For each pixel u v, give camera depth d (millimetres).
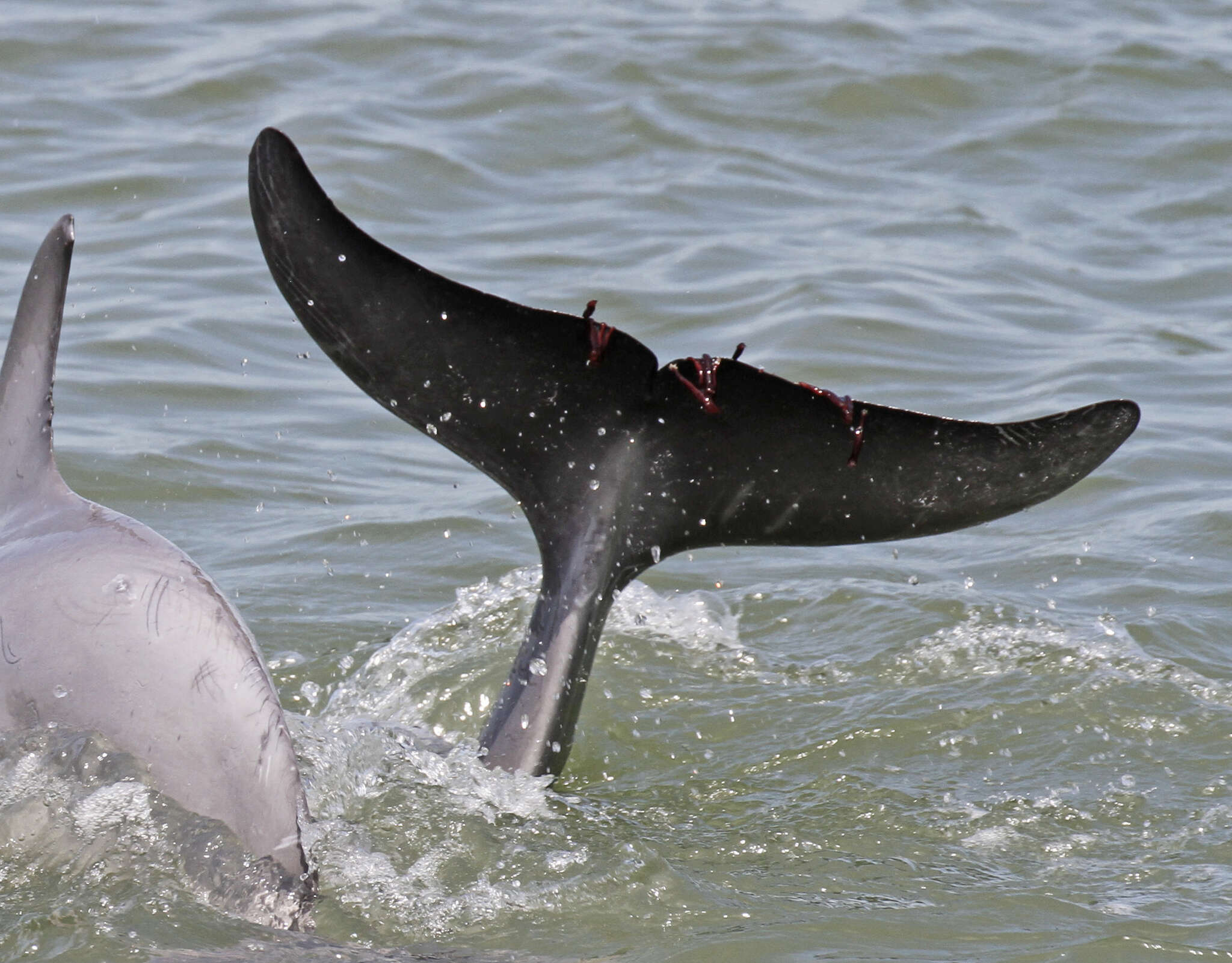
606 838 16234
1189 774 18625
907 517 17219
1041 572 26578
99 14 58188
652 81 54219
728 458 17266
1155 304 40156
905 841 16750
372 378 16812
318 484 30172
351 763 16969
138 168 45781
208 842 14156
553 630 17438
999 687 21328
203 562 26500
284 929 13797
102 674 14594
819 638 23750
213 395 33781
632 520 17500
